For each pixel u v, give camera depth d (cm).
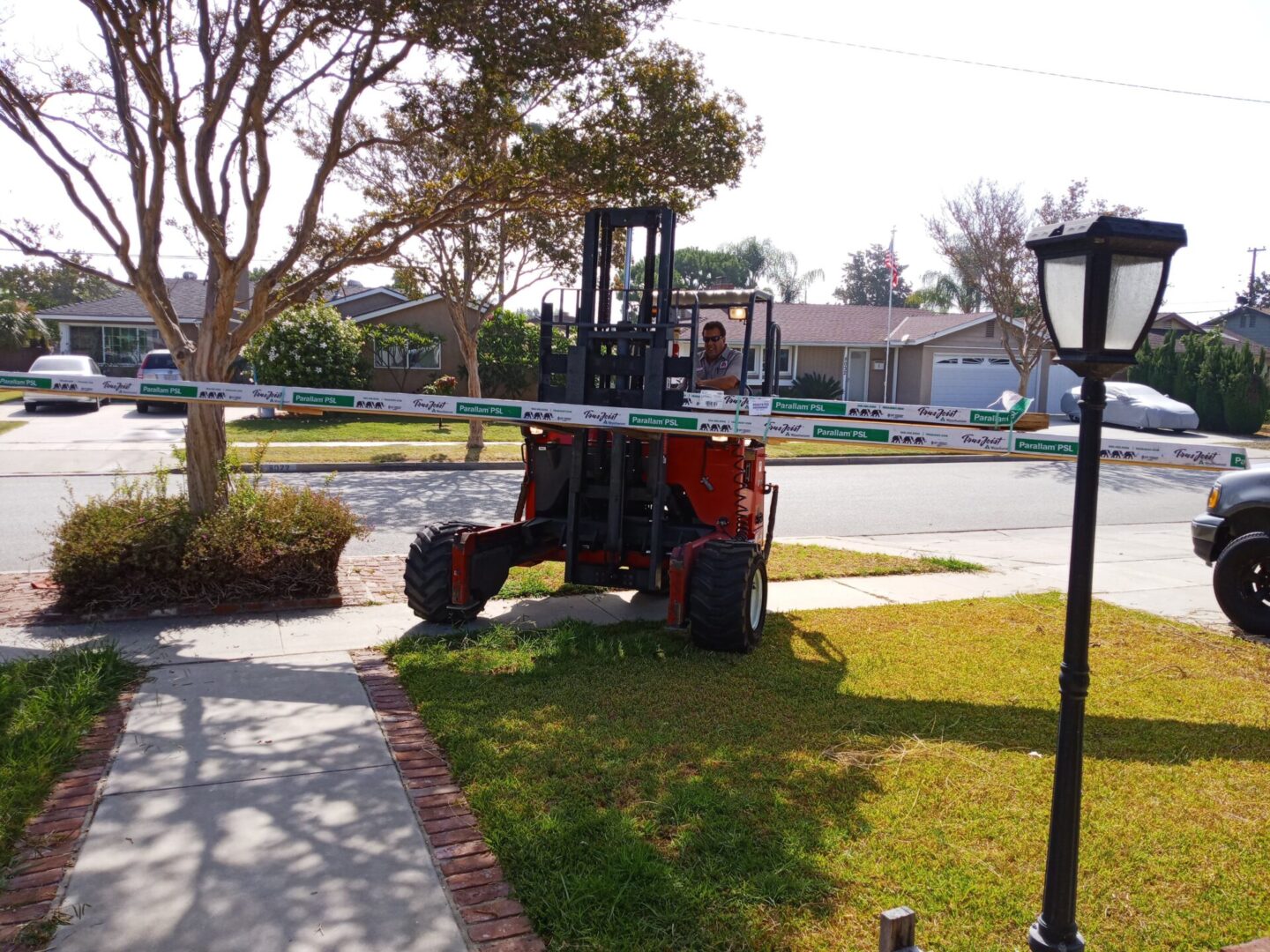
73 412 2802
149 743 488
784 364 3484
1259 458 2225
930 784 457
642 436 721
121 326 3919
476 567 713
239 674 599
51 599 767
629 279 944
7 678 546
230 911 341
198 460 797
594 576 739
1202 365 3067
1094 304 282
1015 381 3422
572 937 329
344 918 338
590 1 874
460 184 979
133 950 318
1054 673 638
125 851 381
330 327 2714
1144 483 1883
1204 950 332
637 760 475
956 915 346
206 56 805
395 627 718
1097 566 1049
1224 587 761
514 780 445
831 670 636
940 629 747
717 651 666
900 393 3462
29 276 6488
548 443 777
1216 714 568
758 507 830
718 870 369
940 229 2614
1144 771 480
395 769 464
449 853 384
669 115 1046
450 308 1977
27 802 413
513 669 620
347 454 1917
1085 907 357
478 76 894
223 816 411
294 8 768
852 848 393
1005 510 1489
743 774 461
